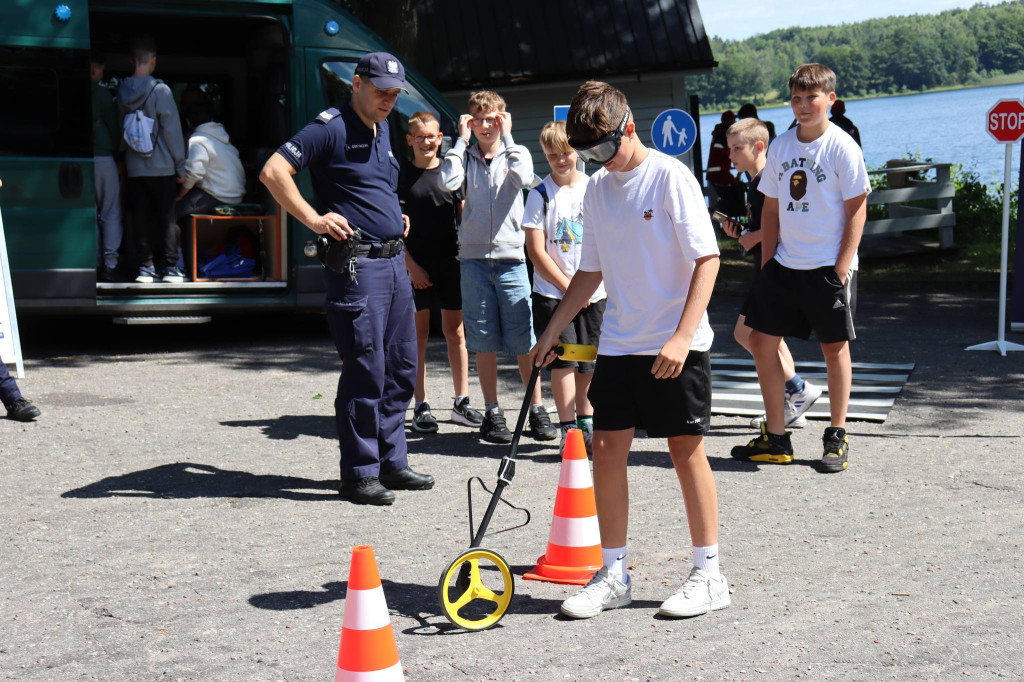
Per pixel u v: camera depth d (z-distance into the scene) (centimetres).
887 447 644
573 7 1891
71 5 921
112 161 945
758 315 606
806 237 589
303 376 863
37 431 680
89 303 930
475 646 377
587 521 446
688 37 1864
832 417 603
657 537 487
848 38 12800
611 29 1864
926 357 930
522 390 813
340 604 417
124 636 389
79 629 395
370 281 537
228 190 975
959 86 12581
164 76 1145
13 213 911
